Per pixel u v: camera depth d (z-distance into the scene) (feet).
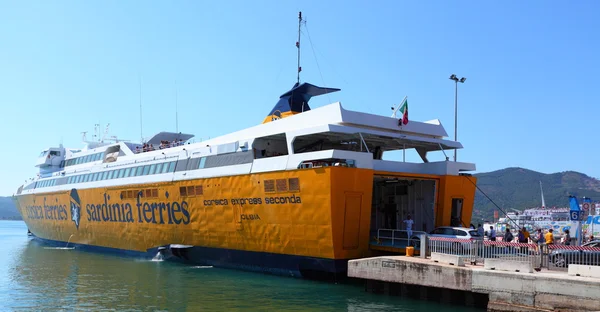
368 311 63.00
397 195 100.78
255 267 94.79
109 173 135.44
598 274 54.44
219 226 98.84
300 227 82.69
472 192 94.43
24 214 193.77
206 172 101.09
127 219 127.03
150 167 119.34
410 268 68.80
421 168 94.27
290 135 85.76
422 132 94.89
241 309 65.51
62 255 138.21
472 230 80.18
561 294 53.78
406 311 62.80
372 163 82.28
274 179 85.81
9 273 100.83
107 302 70.85
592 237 93.35
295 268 86.69
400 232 91.50
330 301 69.51
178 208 108.88
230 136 101.76
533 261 63.00
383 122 88.58
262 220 89.40
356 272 75.72
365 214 81.56
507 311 58.08
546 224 250.16
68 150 169.27
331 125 80.94
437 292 67.56
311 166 80.84
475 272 61.36
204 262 107.34
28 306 68.69
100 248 143.13
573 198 93.35
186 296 74.23
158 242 117.70
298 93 106.73
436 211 91.30
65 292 78.69
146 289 80.48
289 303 68.59
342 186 77.56
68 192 154.51
